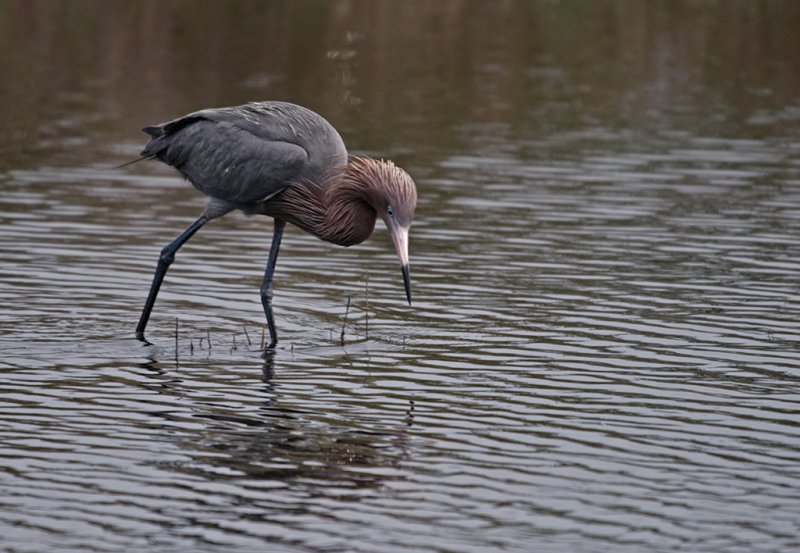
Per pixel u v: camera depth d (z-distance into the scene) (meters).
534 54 29.91
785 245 16.47
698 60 29.59
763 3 35.12
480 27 32.38
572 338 12.87
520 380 11.62
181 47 29.36
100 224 17.31
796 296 14.31
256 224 18.06
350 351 12.52
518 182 19.70
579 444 10.08
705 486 9.27
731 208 18.30
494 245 16.48
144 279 14.98
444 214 17.94
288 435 10.19
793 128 23.70
